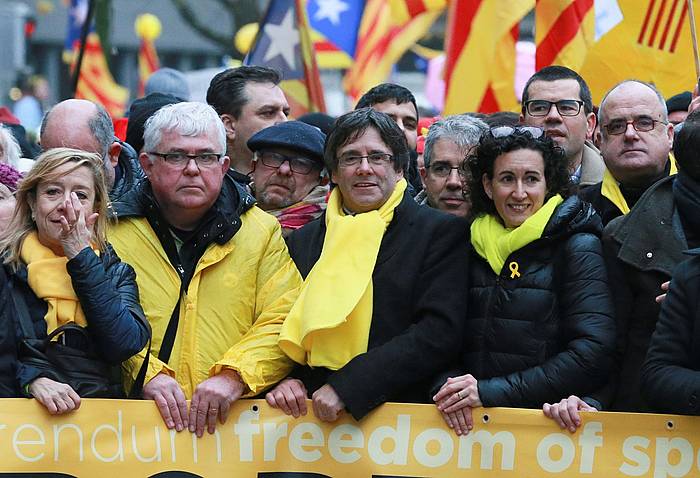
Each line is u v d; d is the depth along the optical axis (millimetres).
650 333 10188
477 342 10094
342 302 9961
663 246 10180
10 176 11438
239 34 36312
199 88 22188
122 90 32062
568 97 12938
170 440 9914
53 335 9656
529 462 9836
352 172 10414
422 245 10320
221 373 10055
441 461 9914
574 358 9758
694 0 14992
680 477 9711
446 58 17266
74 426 9781
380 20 24781
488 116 13484
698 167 10094
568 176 10344
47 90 50844
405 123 14148
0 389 9680
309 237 10820
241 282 10461
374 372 9875
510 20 16656
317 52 24672
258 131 13352
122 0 56438
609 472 9758
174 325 10312
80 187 9797
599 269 9992
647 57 15109
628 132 11484
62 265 9781
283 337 10062
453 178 11984
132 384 10023
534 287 9984
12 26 48312
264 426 10000
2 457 9703
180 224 10508
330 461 9984
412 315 10234
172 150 10266
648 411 10180
